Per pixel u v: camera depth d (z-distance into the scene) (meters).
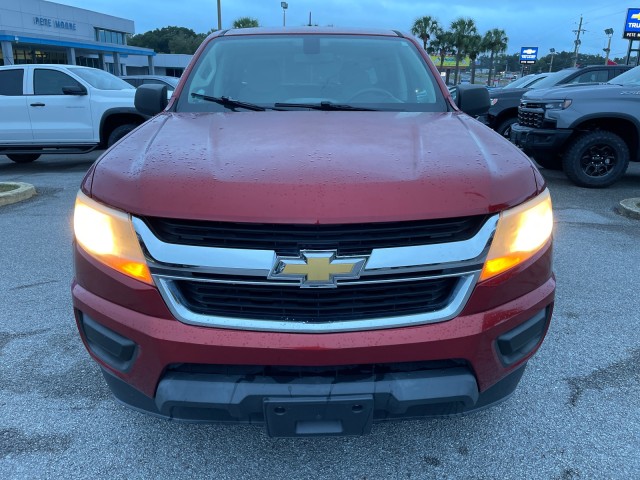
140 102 3.26
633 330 3.33
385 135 2.24
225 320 1.77
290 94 2.98
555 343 3.17
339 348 1.73
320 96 2.98
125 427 2.45
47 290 3.94
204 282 1.75
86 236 1.92
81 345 3.15
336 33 3.45
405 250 1.72
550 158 8.28
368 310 1.78
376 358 1.76
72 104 9.10
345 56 3.22
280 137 2.19
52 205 6.68
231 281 1.72
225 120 2.55
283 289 1.73
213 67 3.15
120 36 49.97
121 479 2.15
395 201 1.71
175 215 1.71
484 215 1.78
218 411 1.84
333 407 1.75
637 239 5.18
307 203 1.68
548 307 2.05
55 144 9.23
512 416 2.52
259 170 1.82
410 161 1.92
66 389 2.73
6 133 9.12
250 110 2.82
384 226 1.71
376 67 3.15
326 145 2.07
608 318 3.49
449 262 1.74
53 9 39.38
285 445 2.34
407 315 1.78
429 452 2.29
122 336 1.87
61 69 9.18
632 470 2.19
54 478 2.15
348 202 1.69
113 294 1.86
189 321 1.77
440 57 56.19
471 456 2.27
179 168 1.86
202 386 1.78
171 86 14.23
